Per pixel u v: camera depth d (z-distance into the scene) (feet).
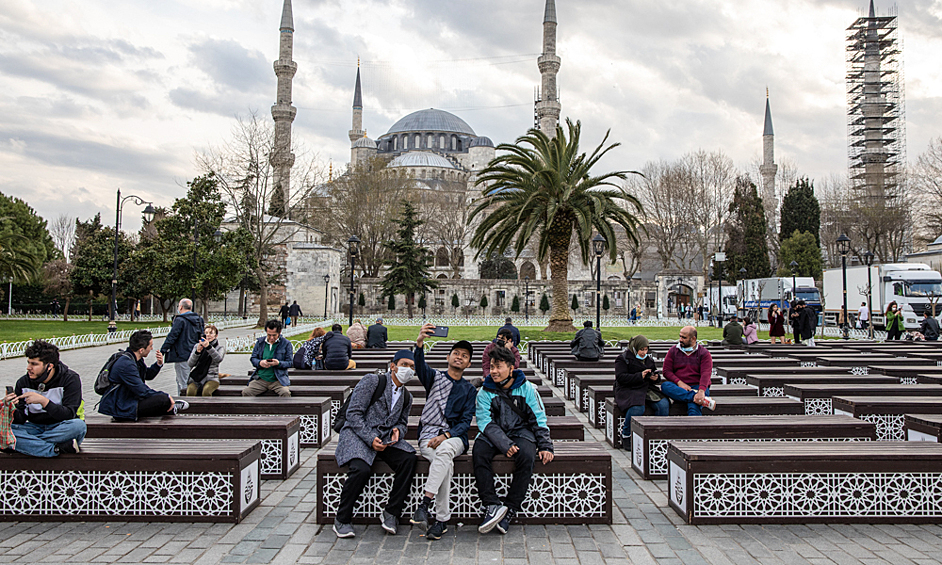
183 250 131.75
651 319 181.68
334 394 33.76
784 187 252.01
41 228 214.69
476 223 258.98
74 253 259.19
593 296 224.53
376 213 231.50
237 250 136.67
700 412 28.43
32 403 19.01
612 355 59.72
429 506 19.12
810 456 19.30
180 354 35.91
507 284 223.51
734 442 21.43
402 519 19.57
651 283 226.38
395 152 440.86
